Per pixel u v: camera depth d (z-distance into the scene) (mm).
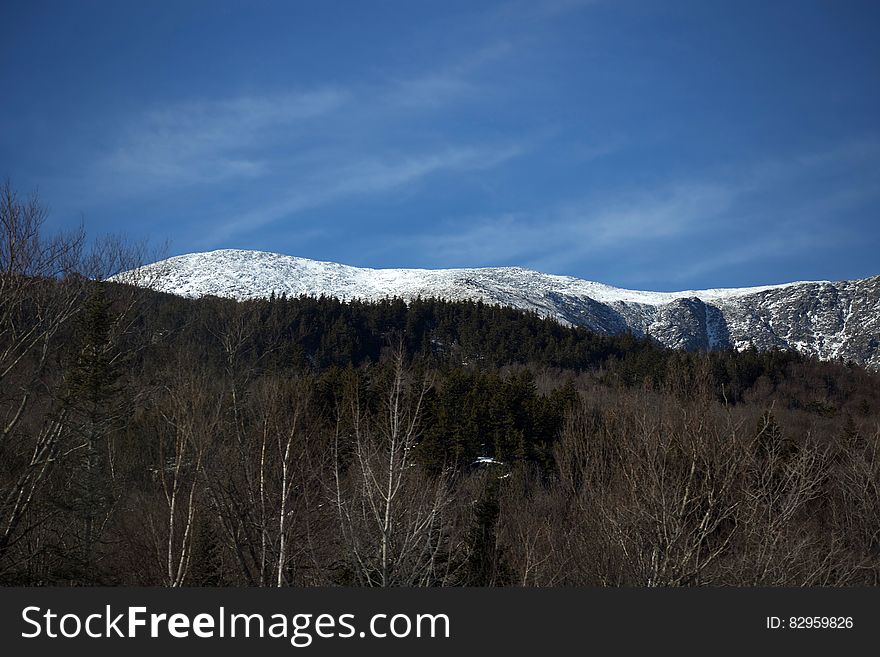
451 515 28984
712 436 27078
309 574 27188
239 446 29484
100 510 33625
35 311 34094
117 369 36188
